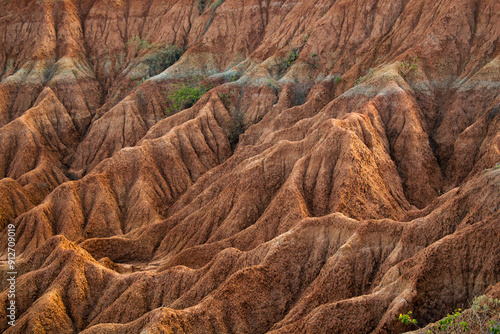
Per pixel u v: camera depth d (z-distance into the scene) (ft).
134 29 294.87
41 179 203.10
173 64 254.27
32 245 152.46
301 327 82.99
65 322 108.06
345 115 157.07
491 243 77.15
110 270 120.98
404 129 156.46
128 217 169.07
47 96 242.99
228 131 206.08
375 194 133.90
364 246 96.84
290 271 101.86
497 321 56.49
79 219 164.45
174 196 179.22
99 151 223.10
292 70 210.79
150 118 232.32
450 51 174.91
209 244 129.80
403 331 73.05
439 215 93.71
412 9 195.21
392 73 171.12
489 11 174.91
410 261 84.07
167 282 110.73
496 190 88.69
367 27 207.72
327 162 137.80
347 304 81.35
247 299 96.17
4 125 240.53
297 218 124.06
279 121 189.67
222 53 252.01
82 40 286.05
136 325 92.89
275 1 255.91
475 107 158.20
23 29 282.56
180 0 290.56
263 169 147.02
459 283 77.20
